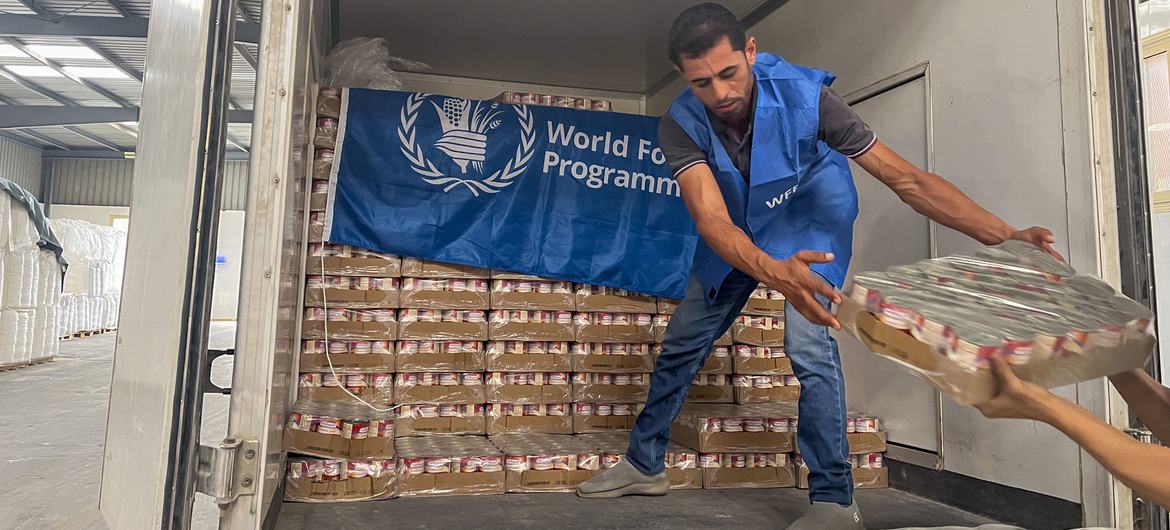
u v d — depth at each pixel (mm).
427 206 3133
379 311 3037
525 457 2596
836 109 1924
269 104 1521
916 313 866
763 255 1490
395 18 3883
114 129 16750
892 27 2867
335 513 2238
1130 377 984
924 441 2678
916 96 2756
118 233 12477
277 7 1546
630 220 3385
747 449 2729
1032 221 2244
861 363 3062
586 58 4387
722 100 1774
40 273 7527
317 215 3010
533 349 3201
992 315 893
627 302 3309
